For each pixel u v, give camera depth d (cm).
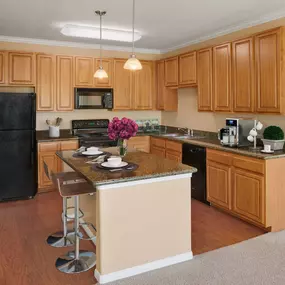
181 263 282
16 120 460
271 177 338
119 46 579
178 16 388
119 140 320
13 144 461
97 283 251
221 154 399
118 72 571
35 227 365
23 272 267
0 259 289
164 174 266
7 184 462
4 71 485
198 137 519
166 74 568
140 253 267
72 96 538
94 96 553
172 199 279
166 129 632
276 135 363
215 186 414
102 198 247
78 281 255
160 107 595
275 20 383
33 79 505
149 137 585
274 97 356
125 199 257
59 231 351
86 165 295
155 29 450
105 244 251
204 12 372
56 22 414
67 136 534
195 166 454
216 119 495
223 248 310
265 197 338
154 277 259
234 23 423
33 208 432
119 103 576
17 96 457
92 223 328
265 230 353
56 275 263
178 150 493
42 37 505
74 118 571
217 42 479
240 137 402
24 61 498
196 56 485
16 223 377
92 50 569
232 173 382
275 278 255
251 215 357
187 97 563
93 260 287
